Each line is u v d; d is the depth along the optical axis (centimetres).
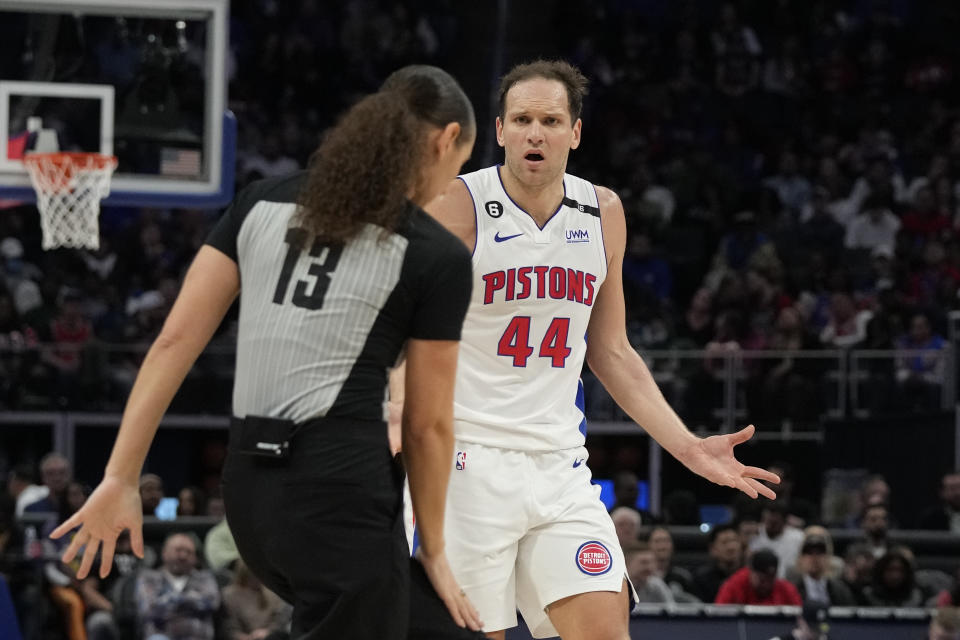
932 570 2112
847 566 1889
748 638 1606
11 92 1402
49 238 1381
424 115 609
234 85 4059
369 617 594
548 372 821
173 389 609
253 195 621
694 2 4412
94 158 1391
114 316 3144
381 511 596
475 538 793
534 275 809
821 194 3716
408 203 605
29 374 2878
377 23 4234
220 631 1639
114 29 1423
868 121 4078
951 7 4388
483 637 645
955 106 4228
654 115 4112
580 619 793
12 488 2273
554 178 809
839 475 2722
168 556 1662
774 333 3148
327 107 4109
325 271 593
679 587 1772
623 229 855
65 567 1705
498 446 808
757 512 2069
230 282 618
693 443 833
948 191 3722
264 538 593
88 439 2927
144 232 3403
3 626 1436
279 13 4216
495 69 4228
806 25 4362
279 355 591
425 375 603
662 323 3136
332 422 588
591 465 3059
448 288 600
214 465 3114
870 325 3003
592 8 4422
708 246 3678
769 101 4169
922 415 2631
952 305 3291
